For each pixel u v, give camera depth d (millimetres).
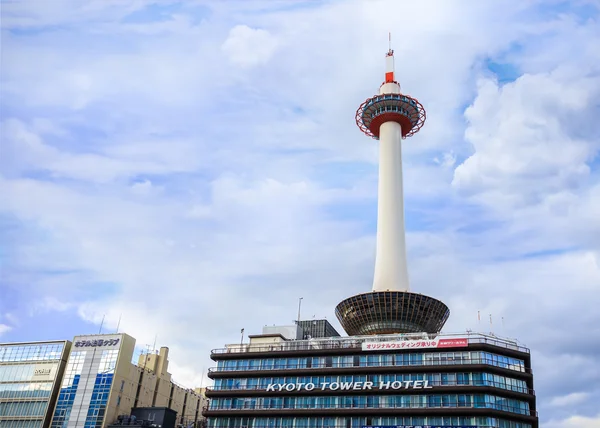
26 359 137375
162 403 147250
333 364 113062
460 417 100438
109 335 134750
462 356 107000
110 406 125438
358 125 162750
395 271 135875
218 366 119938
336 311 139250
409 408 102938
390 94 154875
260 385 114688
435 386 103938
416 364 108250
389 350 111125
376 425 103750
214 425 112750
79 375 130625
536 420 101438
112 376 128500
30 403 130125
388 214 143375
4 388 134250
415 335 114812
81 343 135250
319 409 107688
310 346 118625
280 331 135625
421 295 128500
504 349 107125
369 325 129625
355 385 108375
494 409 99375
